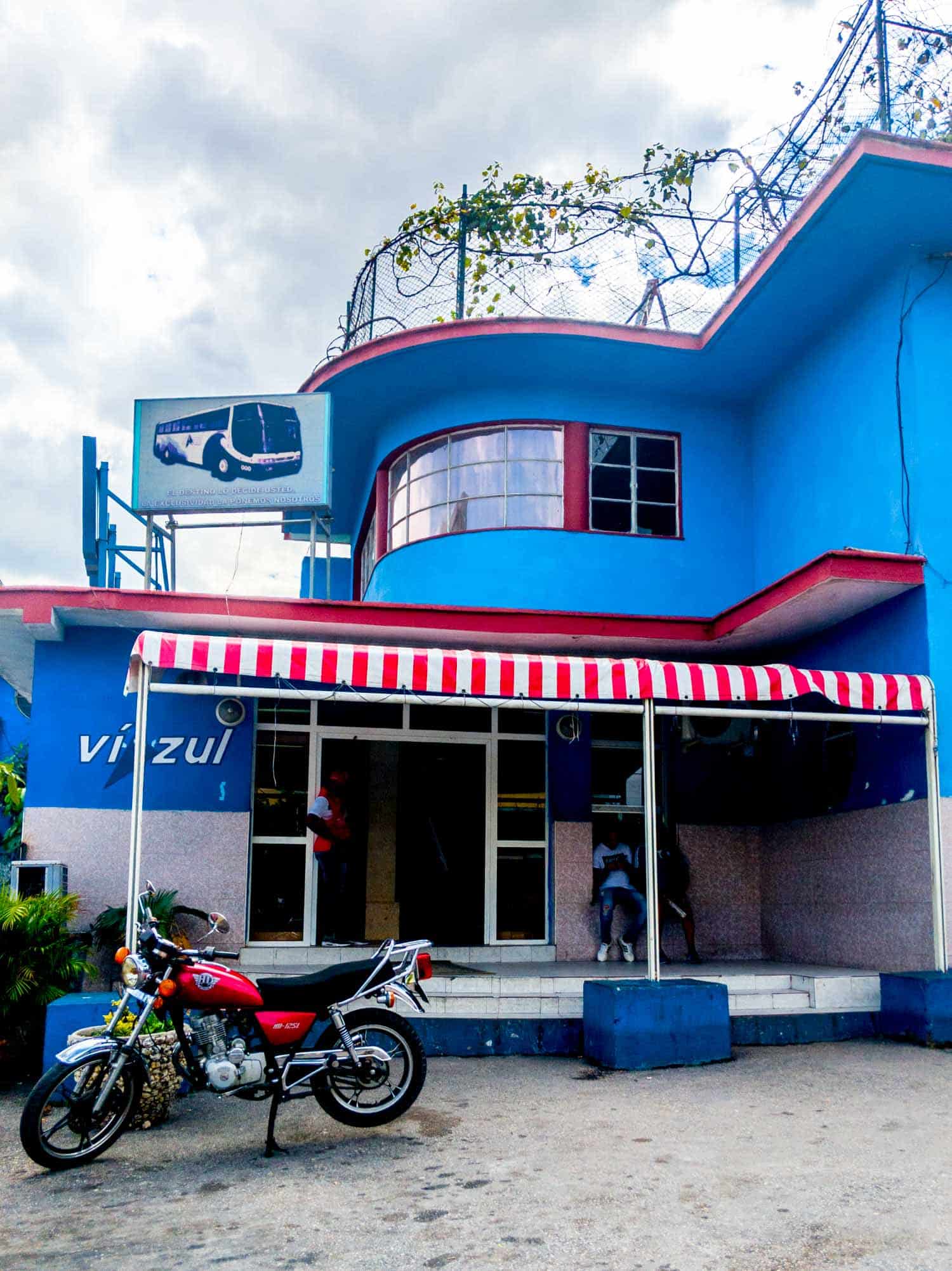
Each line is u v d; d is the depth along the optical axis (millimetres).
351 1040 6102
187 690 7988
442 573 11953
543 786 11711
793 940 11297
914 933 9305
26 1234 4730
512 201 12289
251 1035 5961
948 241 9773
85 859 10281
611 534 11938
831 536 10836
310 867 10992
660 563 12039
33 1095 5570
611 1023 7852
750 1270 4012
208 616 9867
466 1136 6055
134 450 11547
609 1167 5371
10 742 17594
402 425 12859
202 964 5984
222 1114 6727
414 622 10016
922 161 8688
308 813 10500
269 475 11391
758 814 12125
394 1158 5672
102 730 10484
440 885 11812
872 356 10266
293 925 10875
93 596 9719
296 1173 5461
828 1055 8078
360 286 12914
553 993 9312
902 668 9430
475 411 12258
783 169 11961
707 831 11945
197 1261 4320
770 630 10555
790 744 11539
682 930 11586
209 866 10484
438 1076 7656
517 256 12211
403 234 12430
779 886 11617
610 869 11297
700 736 11898
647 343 11430
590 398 12273
